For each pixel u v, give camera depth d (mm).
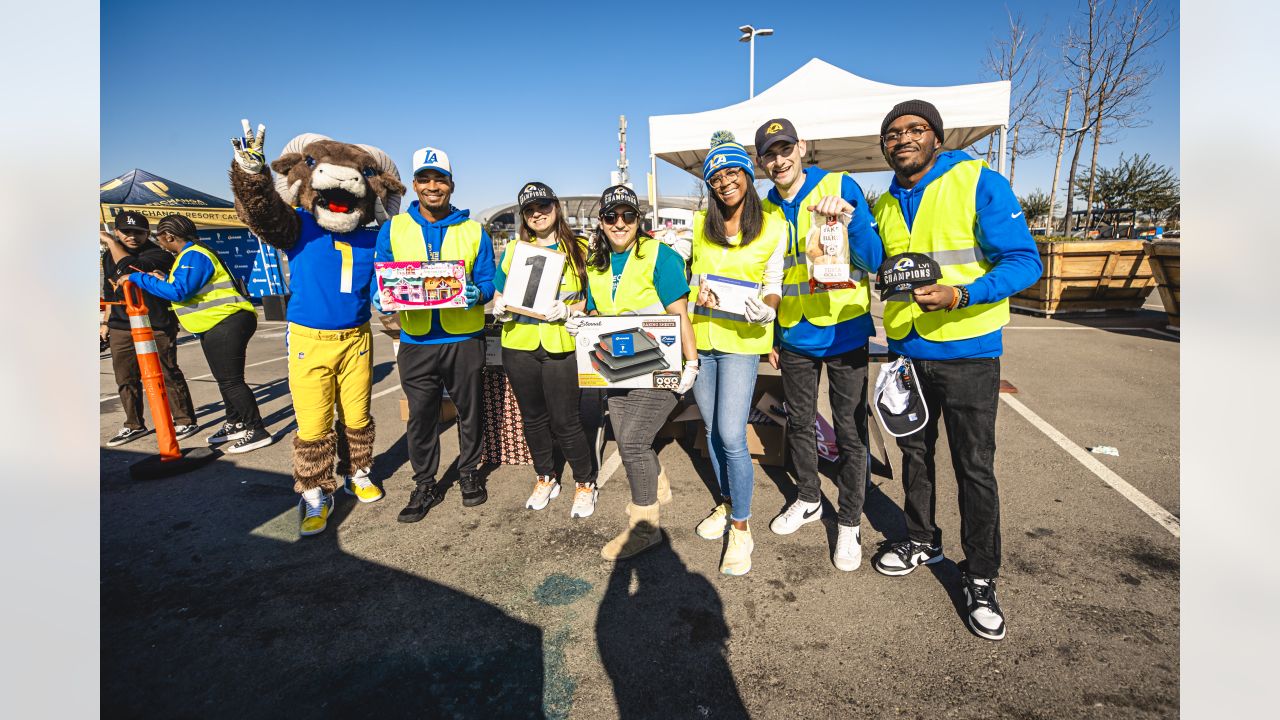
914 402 2391
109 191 10148
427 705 2088
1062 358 6789
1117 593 2555
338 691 2158
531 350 3145
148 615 2596
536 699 2098
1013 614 2439
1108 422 4641
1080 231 23062
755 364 2717
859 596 2588
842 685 2117
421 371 3256
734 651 2293
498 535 3203
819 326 2729
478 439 3521
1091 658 2195
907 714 1993
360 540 3182
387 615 2561
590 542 3107
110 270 4680
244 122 2812
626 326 2670
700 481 3830
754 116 7152
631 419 2816
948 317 2246
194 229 4457
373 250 3355
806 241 2547
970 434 2281
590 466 3400
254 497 3734
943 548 2941
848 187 2645
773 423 3971
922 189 2277
